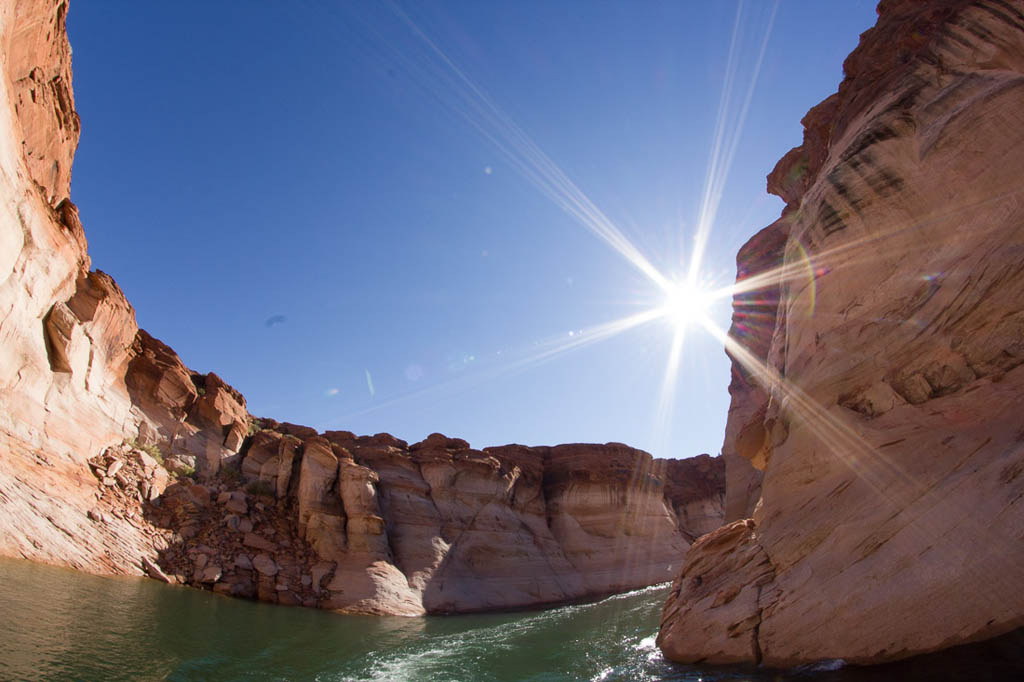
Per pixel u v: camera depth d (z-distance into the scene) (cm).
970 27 1061
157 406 2708
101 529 1873
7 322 1664
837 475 984
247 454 3066
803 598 860
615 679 1007
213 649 1199
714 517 6094
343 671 1212
